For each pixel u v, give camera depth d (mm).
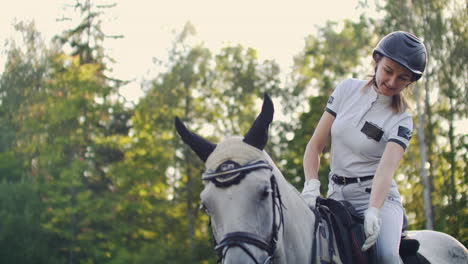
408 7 25969
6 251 27156
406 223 4477
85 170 26359
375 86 4211
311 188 4219
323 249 3926
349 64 32125
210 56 31844
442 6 25969
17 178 31906
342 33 32906
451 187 25531
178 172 31328
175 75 30984
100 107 27281
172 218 30594
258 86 34688
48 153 26516
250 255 3285
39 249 27375
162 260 26141
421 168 25156
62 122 27078
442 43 25656
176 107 31312
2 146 35344
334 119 4363
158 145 28922
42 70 38938
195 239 30312
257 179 3385
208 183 3432
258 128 3539
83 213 26734
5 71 39406
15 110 37875
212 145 3621
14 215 27906
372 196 3926
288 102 35031
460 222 23781
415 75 4055
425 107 26062
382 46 4090
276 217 3492
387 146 4074
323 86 30828
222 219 3346
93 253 26219
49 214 27219
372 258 4027
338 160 4309
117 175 27094
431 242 5242
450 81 26016
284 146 33906
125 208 26594
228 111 33281
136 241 28047
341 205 4055
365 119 4168
